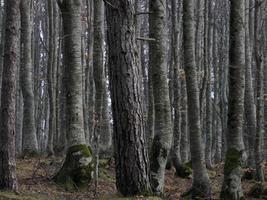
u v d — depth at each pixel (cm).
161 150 1127
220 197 1195
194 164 1330
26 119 1844
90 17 2475
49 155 1972
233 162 1186
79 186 1234
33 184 1184
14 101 1027
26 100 1864
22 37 1933
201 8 2594
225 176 1191
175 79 2147
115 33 855
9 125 1016
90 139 2077
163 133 1141
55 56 2391
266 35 3462
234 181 1178
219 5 3753
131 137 861
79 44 1332
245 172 1809
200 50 2662
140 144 868
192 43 1380
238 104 1195
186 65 1375
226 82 3491
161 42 1196
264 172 1889
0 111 1027
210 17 2805
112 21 858
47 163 1573
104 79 1977
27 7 1961
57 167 1457
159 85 1175
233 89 1198
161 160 1122
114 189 1292
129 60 855
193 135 1339
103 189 1273
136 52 866
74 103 1303
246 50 2184
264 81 3030
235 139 1193
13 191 1013
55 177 1254
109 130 1955
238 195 1176
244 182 1731
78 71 1319
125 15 853
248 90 2131
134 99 859
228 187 1181
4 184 1012
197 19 2575
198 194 1305
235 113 1195
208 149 2406
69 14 1329
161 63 1186
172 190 1525
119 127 864
